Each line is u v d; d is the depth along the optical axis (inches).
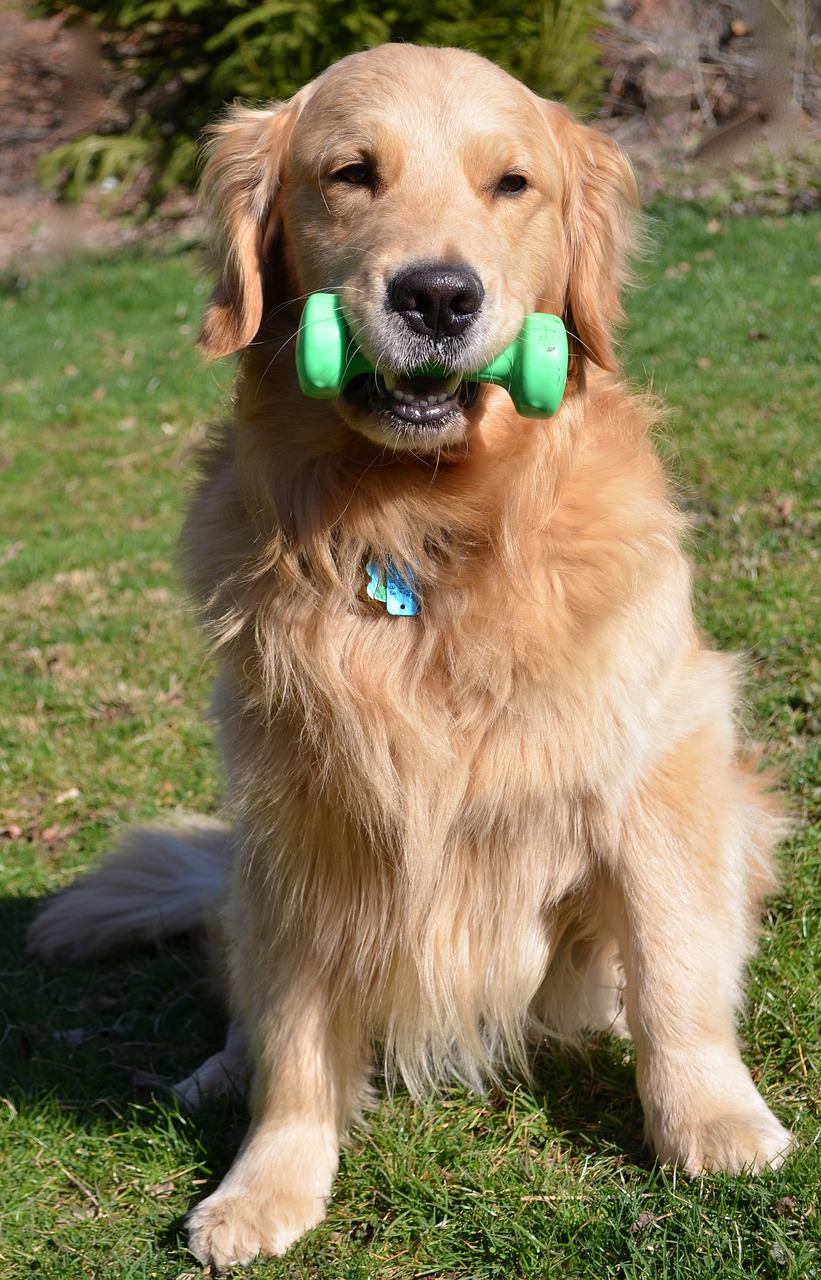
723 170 570.3
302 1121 118.9
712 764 121.3
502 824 117.0
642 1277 97.2
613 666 114.3
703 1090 112.7
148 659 243.8
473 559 117.2
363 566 118.6
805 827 157.6
